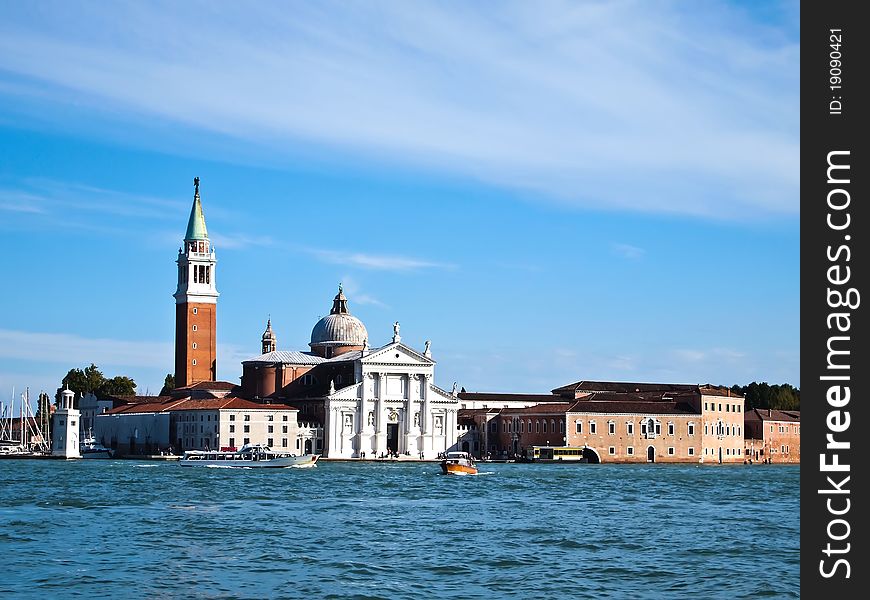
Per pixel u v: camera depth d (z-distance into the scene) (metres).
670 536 102.12
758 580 79.75
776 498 149.75
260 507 128.88
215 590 74.75
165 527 106.50
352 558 87.38
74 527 106.19
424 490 163.75
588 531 105.62
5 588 74.88
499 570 82.81
